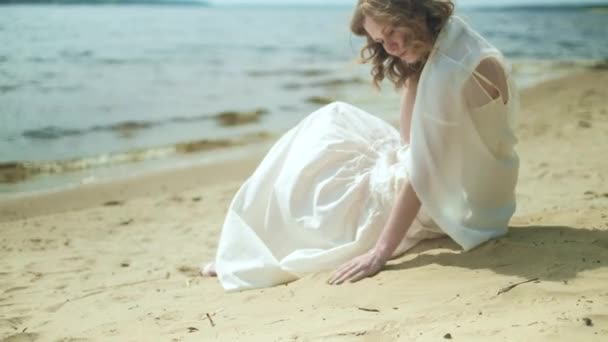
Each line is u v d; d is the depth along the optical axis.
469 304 2.45
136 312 3.08
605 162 5.95
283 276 3.22
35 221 5.82
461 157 2.98
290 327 2.49
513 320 2.22
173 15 88.62
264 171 3.46
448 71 2.84
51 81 16.86
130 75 18.89
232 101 14.01
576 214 3.62
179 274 3.93
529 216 3.71
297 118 11.77
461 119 2.91
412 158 2.94
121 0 196.12
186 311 2.97
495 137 3.02
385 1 2.80
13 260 4.54
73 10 74.38
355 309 2.59
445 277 2.78
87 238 5.15
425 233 3.31
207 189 6.90
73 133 10.39
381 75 3.19
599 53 27.02
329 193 3.24
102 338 2.71
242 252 3.32
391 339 2.23
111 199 6.62
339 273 2.98
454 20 2.91
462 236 3.04
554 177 5.43
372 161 3.33
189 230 5.25
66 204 6.48
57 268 4.27
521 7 186.12
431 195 2.95
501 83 2.97
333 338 2.30
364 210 3.18
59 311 3.29
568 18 93.50
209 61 23.83
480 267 2.84
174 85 16.89
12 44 25.30
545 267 2.72
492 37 40.88
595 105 11.06
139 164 8.34
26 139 9.89
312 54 27.58
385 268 3.03
